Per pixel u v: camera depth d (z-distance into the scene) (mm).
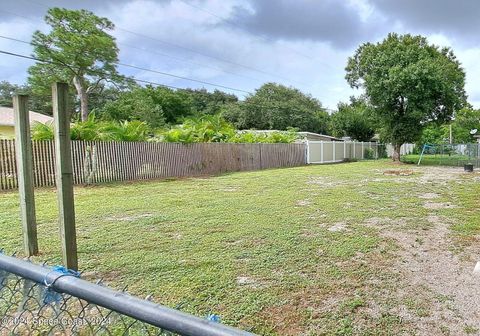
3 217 5371
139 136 11703
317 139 27328
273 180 10992
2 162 8398
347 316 2402
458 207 6344
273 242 4086
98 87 31656
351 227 4824
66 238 3029
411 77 17094
